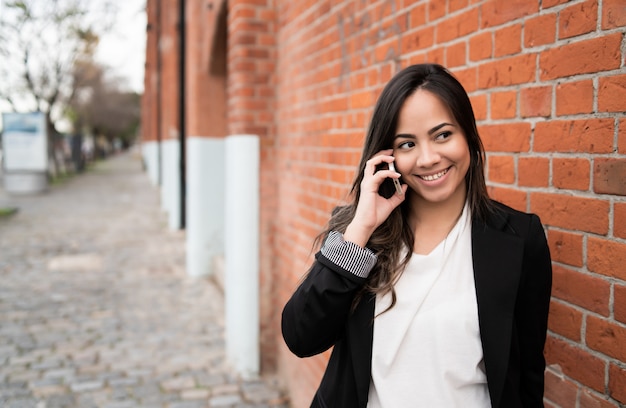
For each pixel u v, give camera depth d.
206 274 7.61
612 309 1.42
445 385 1.34
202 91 7.50
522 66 1.69
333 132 3.10
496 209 1.42
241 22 4.09
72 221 12.43
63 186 21.34
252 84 4.15
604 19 1.40
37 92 18.88
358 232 1.36
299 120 3.67
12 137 17.92
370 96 2.65
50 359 4.66
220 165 7.61
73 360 4.65
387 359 1.37
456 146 1.35
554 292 1.62
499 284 1.32
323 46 3.23
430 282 1.36
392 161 1.38
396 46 2.42
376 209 1.38
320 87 3.29
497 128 1.82
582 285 1.51
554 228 1.60
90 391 4.08
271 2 4.12
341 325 1.43
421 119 1.34
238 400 3.95
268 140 4.23
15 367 4.49
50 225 11.80
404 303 1.37
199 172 7.54
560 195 1.57
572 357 1.56
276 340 4.38
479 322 1.33
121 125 44.38
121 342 5.08
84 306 6.16
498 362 1.30
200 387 4.15
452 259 1.38
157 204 16.00
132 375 4.36
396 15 2.41
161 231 11.25
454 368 1.34
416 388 1.36
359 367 1.38
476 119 1.92
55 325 5.52
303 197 3.62
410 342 1.37
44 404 3.87
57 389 4.11
